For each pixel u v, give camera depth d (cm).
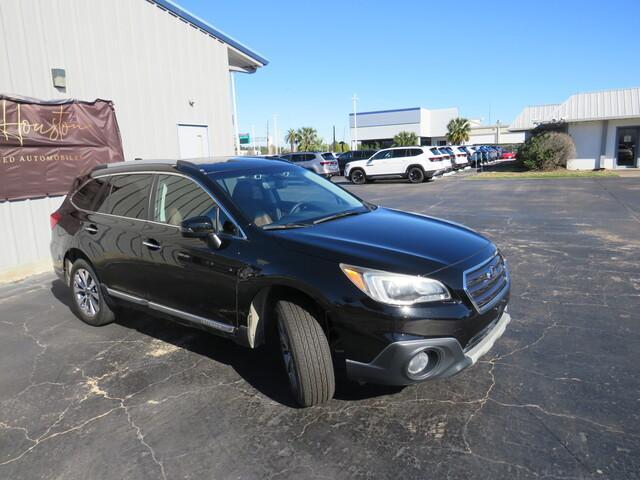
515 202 1348
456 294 289
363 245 315
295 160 2780
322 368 303
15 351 441
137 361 407
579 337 410
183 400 341
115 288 446
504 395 326
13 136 736
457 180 2331
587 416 298
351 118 6619
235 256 337
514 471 253
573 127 2750
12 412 337
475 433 287
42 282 679
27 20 759
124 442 296
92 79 859
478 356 298
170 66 1013
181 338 452
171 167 412
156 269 396
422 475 254
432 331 279
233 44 1178
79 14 834
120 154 896
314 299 300
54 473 271
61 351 435
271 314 347
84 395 355
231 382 364
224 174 398
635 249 713
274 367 386
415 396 330
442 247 321
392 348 278
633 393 321
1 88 729
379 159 2348
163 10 991
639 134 2602
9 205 743
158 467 271
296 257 312
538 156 2719
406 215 415
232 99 1426
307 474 259
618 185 1739
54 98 801
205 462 273
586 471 251
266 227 348
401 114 6506
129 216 429
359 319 284
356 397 333
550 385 336
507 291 339
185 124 1056
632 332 416
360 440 286
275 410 323
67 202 514
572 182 1944
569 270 613
